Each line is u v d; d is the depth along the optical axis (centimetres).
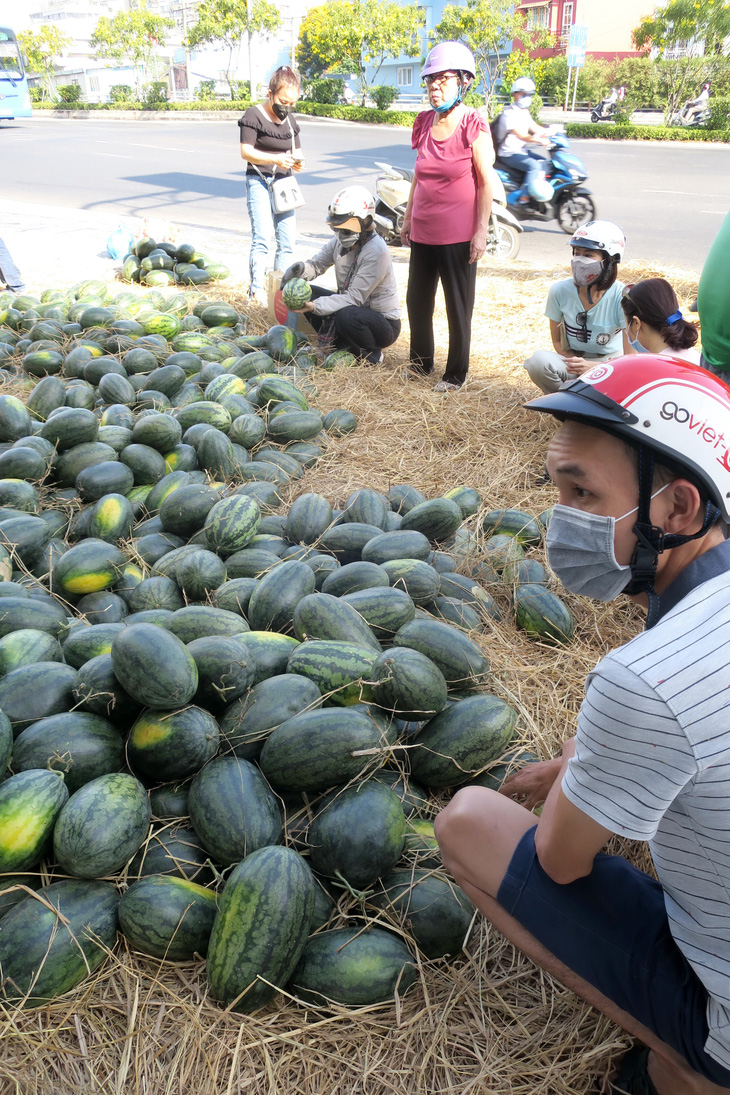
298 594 342
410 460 567
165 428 493
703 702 152
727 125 3056
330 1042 221
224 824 248
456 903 242
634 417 162
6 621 329
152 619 335
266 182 912
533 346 808
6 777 263
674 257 1191
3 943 221
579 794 171
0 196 1773
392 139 2958
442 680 281
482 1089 213
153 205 1662
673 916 184
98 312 740
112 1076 214
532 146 1337
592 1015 231
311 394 650
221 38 5066
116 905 238
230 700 285
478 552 434
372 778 261
